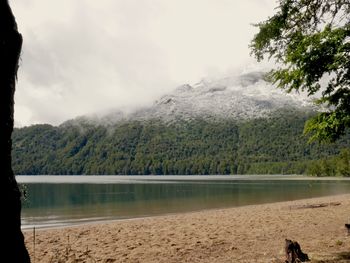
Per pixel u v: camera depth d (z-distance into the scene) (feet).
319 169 429.79
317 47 27.32
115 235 58.54
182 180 407.64
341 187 213.05
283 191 190.19
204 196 167.32
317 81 28.50
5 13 9.44
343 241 36.32
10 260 9.19
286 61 28.17
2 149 9.23
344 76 27.99
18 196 9.59
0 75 9.30
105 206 129.08
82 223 87.51
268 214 79.20
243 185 266.77
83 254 41.24
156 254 39.42
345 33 26.84
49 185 310.45
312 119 30.78
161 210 112.37
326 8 27.22
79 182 385.91
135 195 180.45
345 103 28.76
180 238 50.65
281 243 41.27
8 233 9.21
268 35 28.50
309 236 44.68
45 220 95.96
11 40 9.55
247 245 41.55
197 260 35.32
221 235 51.13
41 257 40.93
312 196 150.61
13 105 9.71
